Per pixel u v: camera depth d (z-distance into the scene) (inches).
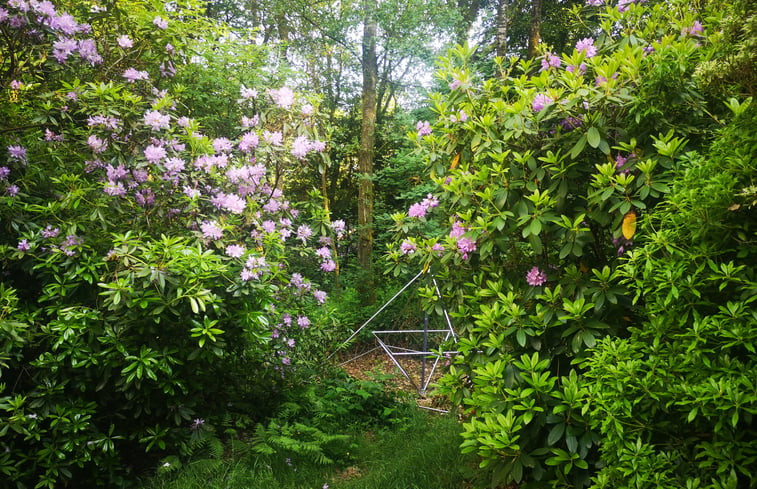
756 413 57.5
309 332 173.5
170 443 122.3
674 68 85.1
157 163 122.5
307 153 150.8
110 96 122.6
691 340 66.1
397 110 397.7
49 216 119.8
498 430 83.2
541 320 90.8
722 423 61.9
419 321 282.8
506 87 111.0
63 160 134.9
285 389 158.7
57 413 102.6
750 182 62.6
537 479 83.9
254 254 128.5
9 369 110.1
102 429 116.7
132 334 115.6
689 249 69.4
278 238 139.1
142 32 146.2
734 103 65.0
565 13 427.5
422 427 144.9
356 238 387.5
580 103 92.9
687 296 67.8
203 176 134.3
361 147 358.6
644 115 87.5
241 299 126.9
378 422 155.2
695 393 62.5
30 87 135.5
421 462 119.0
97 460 106.0
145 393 113.7
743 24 67.1
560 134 96.7
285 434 128.9
